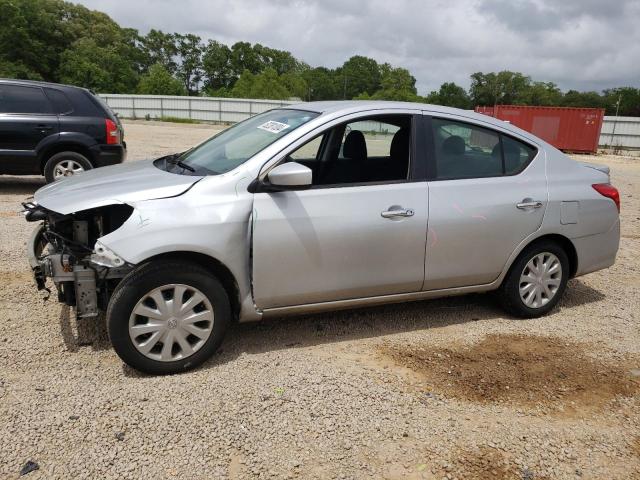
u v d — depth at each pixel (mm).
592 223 4805
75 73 67750
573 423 3256
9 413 3047
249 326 4348
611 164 24406
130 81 72875
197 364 3611
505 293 4652
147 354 3457
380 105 4137
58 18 78500
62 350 3793
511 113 30359
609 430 3207
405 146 4141
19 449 2771
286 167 3508
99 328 4125
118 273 3516
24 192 9219
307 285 3828
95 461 2717
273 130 4090
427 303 5031
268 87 79000
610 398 3545
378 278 4031
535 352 4125
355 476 2719
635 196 12477
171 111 41062
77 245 3680
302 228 3709
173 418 3074
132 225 3354
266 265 3676
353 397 3381
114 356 3750
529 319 4777
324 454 2863
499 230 4367
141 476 2641
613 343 4355
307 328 4367
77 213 3697
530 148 4656
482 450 2959
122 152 9305
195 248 3434
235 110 40531
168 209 3443
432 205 4109
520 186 4480
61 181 4172
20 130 8547
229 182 3619
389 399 3383
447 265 4254
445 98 112062
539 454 2957
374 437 3018
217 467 2725
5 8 62781
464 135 4371
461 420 3219
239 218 3564
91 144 8914
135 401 3219
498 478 2758
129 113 41250
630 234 8352
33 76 63750
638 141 33344
